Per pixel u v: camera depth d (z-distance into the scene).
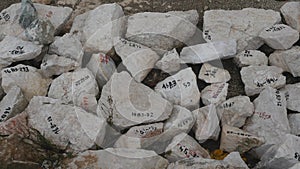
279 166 1.61
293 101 1.78
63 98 1.77
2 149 1.57
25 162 1.57
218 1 2.17
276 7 2.15
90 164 1.57
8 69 1.83
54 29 1.99
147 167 1.57
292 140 1.61
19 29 2.00
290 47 1.93
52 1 2.21
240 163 1.52
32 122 1.69
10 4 2.20
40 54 1.91
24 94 1.81
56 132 1.66
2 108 1.73
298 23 2.00
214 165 1.51
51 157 1.59
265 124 1.70
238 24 2.00
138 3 2.18
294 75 1.88
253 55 1.90
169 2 2.18
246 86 1.82
